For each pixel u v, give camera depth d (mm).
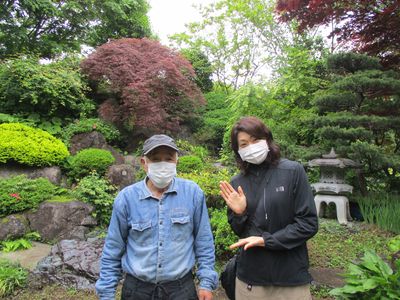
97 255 3879
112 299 1663
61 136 7602
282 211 1687
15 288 3529
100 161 6602
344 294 2088
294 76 6812
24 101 7680
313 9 5324
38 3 9188
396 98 5379
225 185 1815
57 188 5969
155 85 8273
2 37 9438
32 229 4980
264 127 1783
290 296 1679
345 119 5066
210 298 1729
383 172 6109
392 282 2000
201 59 13219
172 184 1752
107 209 5508
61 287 3508
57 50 9969
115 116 8266
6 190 5117
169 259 1642
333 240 4441
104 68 8242
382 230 4586
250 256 1749
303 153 5605
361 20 5480
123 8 12055
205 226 1794
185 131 9828
